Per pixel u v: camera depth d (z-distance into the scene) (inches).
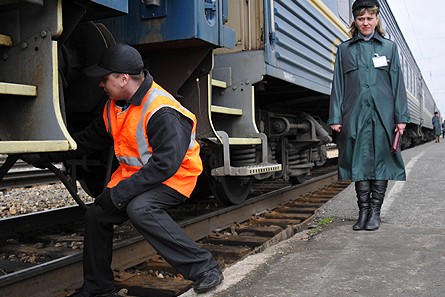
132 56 94.3
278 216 205.0
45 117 96.4
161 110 94.3
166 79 163.8
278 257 130.3
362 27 158.2
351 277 110.4
